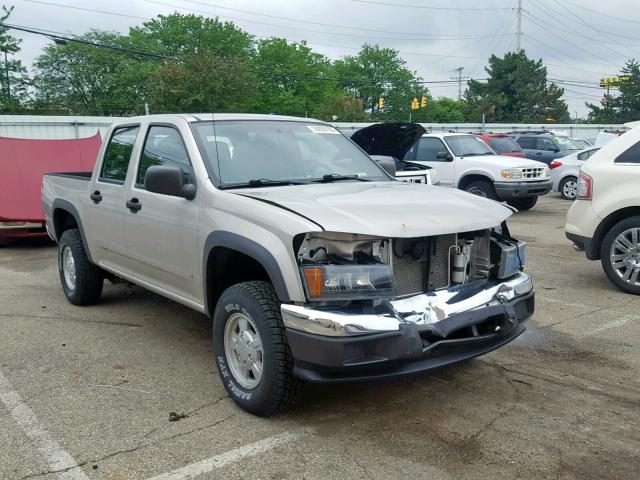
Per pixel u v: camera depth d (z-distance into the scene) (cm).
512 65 7938
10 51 5369
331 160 518
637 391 448
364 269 355
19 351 529
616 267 720
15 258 968
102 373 479
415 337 354
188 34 6488
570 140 2281
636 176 700
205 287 440
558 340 557
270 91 6750
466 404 423
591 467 345
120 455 357
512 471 340
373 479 332
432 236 384
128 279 558
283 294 363
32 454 359
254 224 388
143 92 6172
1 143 1113
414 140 1046
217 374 476
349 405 420
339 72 8531
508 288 416
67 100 6216
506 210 441
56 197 676
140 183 523
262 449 362
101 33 6353
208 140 473
